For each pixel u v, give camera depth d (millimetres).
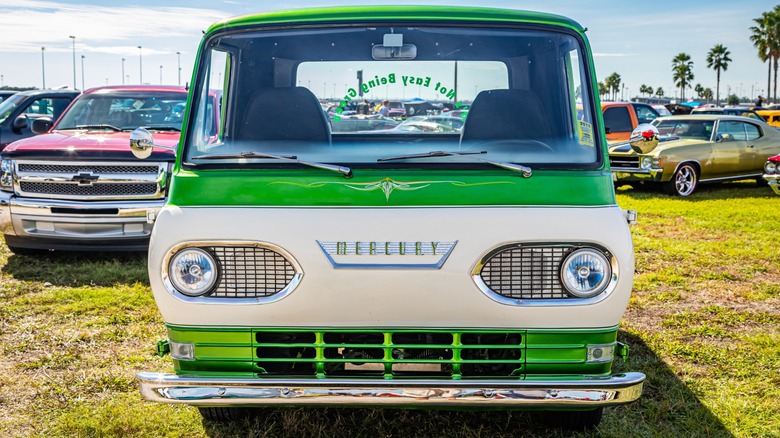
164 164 7453
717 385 4699
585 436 3947
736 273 7727
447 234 3211
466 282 3209
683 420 4160
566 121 3758
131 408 4285
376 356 3438
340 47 3896
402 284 3209
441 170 3365
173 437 3926
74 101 9227
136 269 7504
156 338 5520
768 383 4730
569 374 3342
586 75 3682
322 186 3314
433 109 3873
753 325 5957
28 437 3934
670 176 14078
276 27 3842
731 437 3984
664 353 5266
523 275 3246
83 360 5070
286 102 3869
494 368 3445
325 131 3863
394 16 3834
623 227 3299
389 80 3904
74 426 4027
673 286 7160
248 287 3283
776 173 12883
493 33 3820
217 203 3318
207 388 3209
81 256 8148
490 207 3266
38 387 4590
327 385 3172
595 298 3240
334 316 3252
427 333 3318
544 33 3818
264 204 3299
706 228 10492
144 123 8820
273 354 3363
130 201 7445
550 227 3223
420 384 3162
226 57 3941
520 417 4164
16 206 7488
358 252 3209
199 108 3646
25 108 10969
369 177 3338
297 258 3217
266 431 3947
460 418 4145
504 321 3254
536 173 3379
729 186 16297
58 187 7453
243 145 3791
